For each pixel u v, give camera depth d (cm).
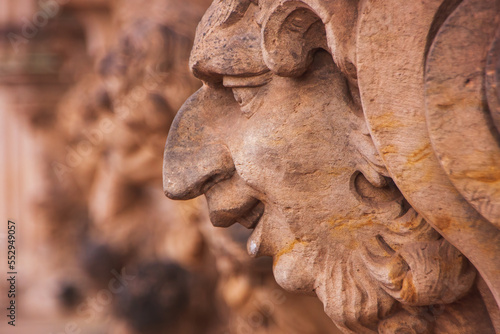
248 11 181
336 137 179
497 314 179
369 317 182
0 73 590
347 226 181
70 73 552
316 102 179
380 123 171
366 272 181
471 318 181
